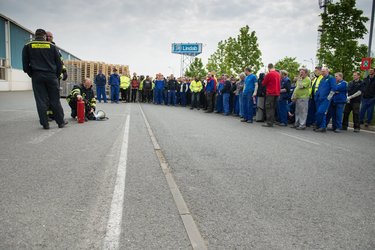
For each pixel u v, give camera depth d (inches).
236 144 252.4
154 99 829.2
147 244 86.8
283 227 102.0
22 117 344.8
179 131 311.0
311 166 188.2
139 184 136.9
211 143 250.7
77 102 335.3
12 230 91.6
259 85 457.7
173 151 211.0
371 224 107.1
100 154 189.9
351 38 721.0
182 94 794.2
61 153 188.1
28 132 255.9
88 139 237.3
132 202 116.1
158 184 138.0
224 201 122.8
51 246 83.7
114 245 85.5
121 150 203.9
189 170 165.0
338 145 275.4
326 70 368.5
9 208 106.7
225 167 175.3
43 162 165.9
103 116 375.6
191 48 2299.5
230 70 1283.2
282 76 445.1
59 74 281.7
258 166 181.6
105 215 104.0
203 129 337.1
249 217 108.7
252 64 1229.1
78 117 333.7
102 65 832.3
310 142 285.1
